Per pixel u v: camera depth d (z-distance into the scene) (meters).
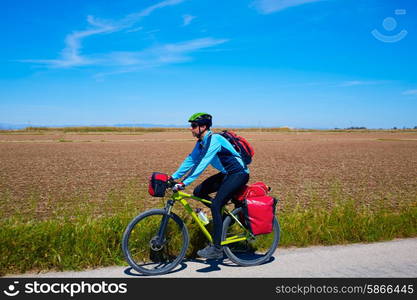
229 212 4.63
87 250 4.49
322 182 13.16
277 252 4.92
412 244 5.22
